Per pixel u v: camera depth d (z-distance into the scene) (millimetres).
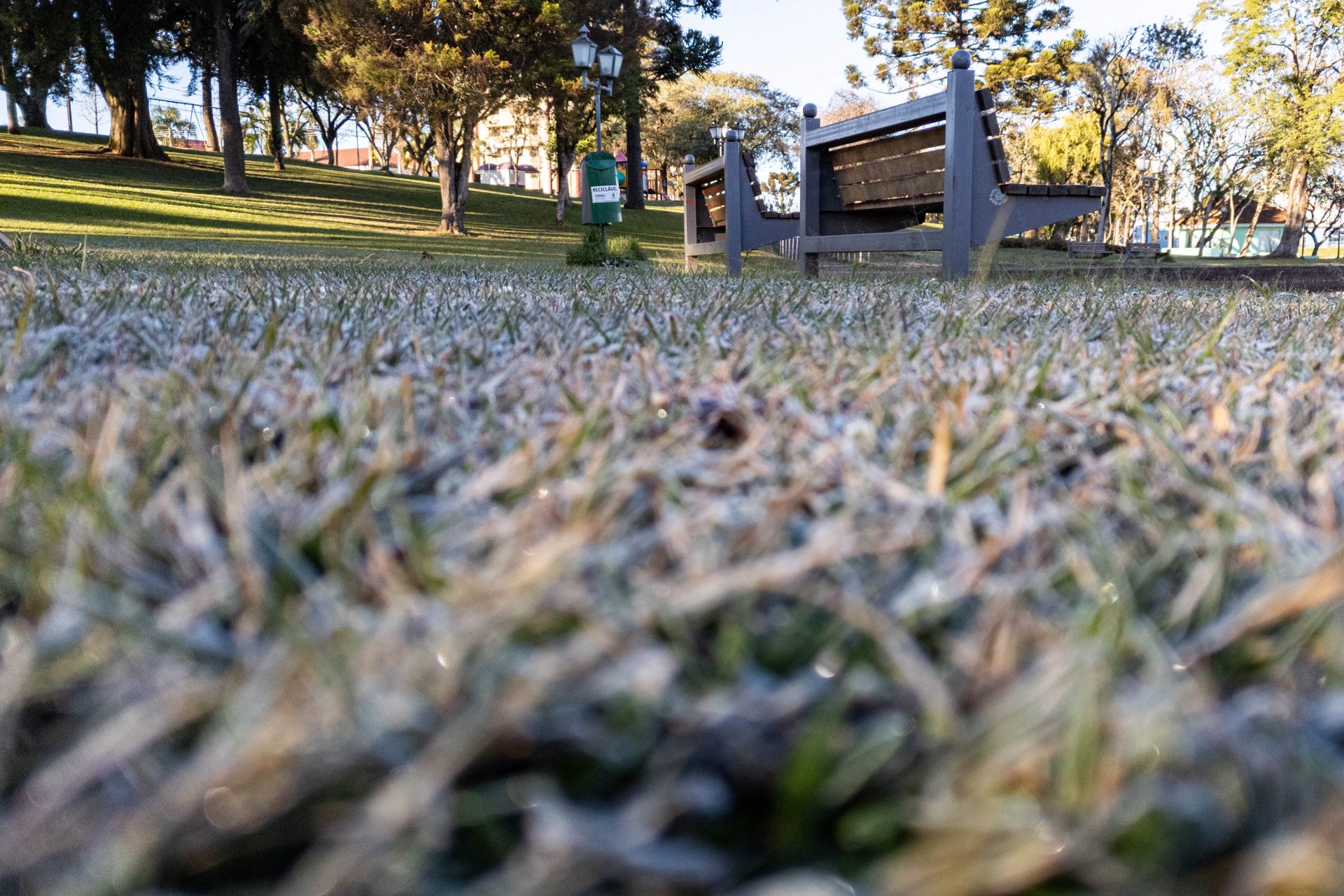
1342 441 625
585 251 10953
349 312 1463
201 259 4750
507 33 18828
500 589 332
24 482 499
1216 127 29500
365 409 650
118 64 21562
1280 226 46094
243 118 49000
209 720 321
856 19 27281
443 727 281
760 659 348
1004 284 3311
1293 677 338
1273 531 438
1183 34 23469
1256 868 239
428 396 775
